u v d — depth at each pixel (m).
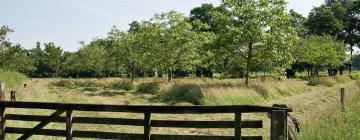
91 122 8.92
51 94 30.53
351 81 53.62
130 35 44.81
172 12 40.16
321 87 40.88
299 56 56.72
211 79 42.53
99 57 59.06
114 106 8.54
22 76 34.38
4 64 33.69
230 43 31.17
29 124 12.72
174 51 39.75
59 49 74.50
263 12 30.33
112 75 72.06
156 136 8.48
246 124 7.91
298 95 31.02
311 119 13.35
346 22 85.31
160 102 25.44
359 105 16.39
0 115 9.39
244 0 31.19
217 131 14.82
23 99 20.42
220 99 23.70
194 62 40.09
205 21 71.62
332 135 10.30
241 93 24.94
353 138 10.16
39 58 85.12
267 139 12.44
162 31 40.00
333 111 15.29
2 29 32.19
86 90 36.81
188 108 8.12
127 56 43.94
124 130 14.61
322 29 84.38
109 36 45.62
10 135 10.90
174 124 8.38
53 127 13.52
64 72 77.00
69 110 8.87
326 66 64.38
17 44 34.03
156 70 42.00
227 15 31.42
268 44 30.11
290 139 8.53
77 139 12.37
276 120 7.39
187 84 28.41
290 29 31.30
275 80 36.22
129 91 34.75
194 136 8.24
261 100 25.91
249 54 31.31
